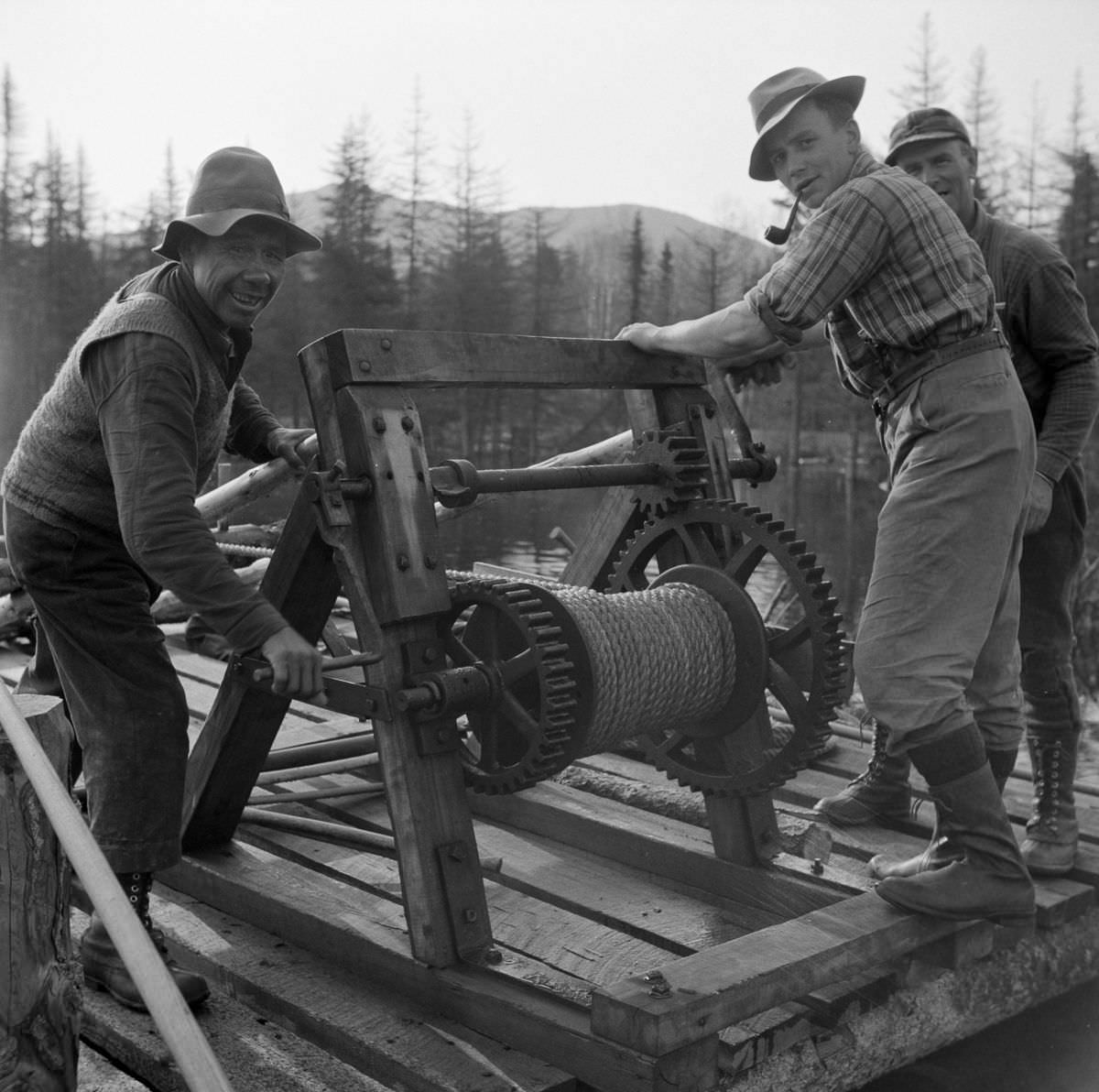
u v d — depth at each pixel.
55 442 3.18
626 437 5.80
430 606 3.32
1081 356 4.02
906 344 3.35
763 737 3.90
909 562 3.31
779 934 3.16
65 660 3.27
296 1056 3.02
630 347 3.98
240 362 3.31
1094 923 3.94
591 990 3.14
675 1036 2.74
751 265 69.94
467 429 50.94
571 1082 2.87
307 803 4.82
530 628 3.25
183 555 2.93
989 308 3.36
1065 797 4.02
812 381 46.34
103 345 3.02
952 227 3.33
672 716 3.61
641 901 3.91
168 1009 1.66
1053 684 4.03
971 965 3.57
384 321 58.38
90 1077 2.90
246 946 3.58
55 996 2.53
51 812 1.98
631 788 4.54
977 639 3.32
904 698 3.28
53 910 2.54
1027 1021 3.75
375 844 4.12
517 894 3.95
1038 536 4.09
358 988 3.33
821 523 27.53
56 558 3.21
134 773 3.21
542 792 4.58
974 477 3.27
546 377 3.72
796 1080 3.13
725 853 3.91
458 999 3.12
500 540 21.62
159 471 2.94
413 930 3.24
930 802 4.70
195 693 6.12
